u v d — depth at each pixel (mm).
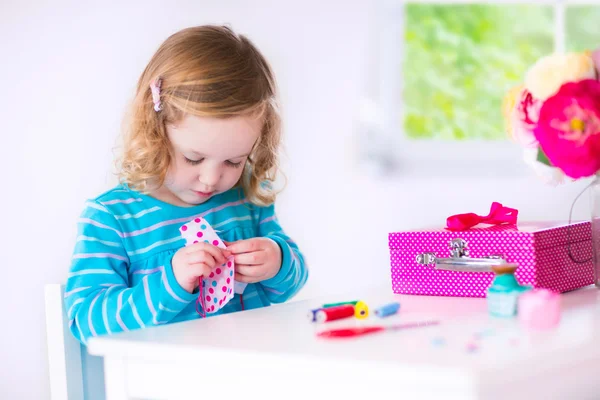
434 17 2100
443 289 1082
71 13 1883
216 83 1153
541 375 693
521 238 1027
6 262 1873
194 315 1231
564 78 1021
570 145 1014
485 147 2062
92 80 1886
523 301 807
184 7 1935
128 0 1903
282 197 2016
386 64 2059
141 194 1290
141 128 1217
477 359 656
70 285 1167
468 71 2104
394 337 771
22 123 1876
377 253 2018
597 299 1009
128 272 1251
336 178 2025
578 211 1959
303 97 2010
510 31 2096
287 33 1997
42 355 1867
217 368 747
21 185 1879
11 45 1870
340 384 678
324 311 886
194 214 1316
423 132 2078
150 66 1247
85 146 1881
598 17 2078
